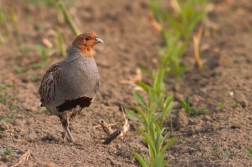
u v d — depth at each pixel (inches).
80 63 388.2
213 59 653.9
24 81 572.1
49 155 378.9
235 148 387.5
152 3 730.2
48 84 393.4
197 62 639.1
